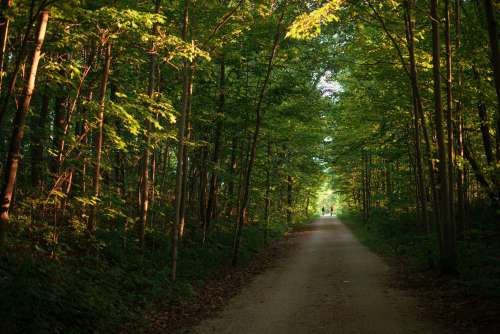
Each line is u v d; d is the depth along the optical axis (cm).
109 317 705
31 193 1048
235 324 767
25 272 657
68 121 960
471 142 2042
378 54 1585
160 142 1370
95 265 957
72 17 773
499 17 1055
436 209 1293
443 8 1326
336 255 1844
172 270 1102
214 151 1877
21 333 529
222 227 2075
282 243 2517
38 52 707
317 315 807
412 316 764
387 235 2359
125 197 1480
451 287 970
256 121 1648
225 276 1327
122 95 897
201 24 1395
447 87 1198
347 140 2734
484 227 1748
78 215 1149
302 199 4888
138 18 818
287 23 1570
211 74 1553
